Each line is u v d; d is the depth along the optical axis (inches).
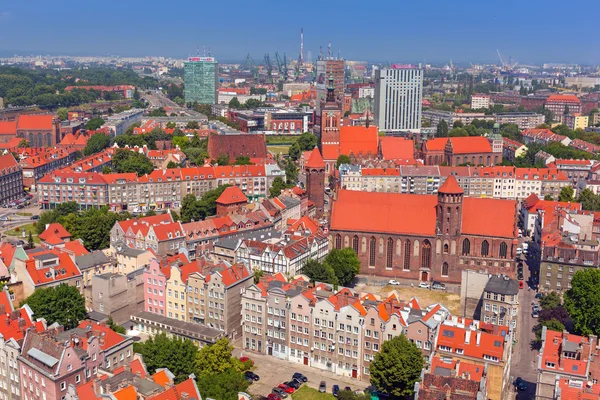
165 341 6752.0
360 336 7239.2
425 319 6914.4
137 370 5999.0
